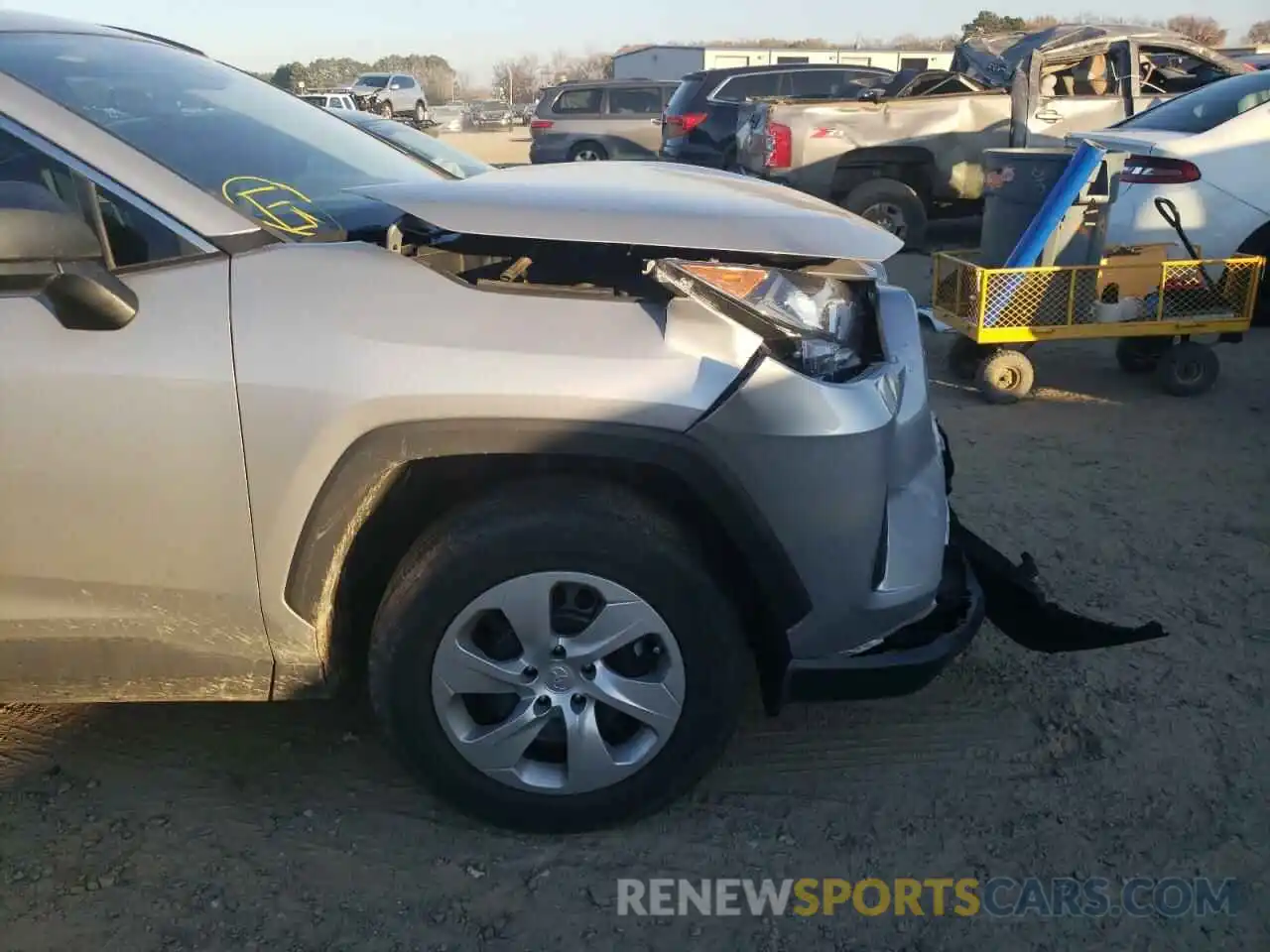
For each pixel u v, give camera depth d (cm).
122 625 241
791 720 302
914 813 267
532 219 235
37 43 282
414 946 228
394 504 248
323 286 231
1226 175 662
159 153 265
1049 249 559
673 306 231
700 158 1380
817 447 231
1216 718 302
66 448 227
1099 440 525
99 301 222
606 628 236
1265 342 709
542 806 250
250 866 248
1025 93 837
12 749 286
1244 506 443
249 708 305
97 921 231
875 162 1031
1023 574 296
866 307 260
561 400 224
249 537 232
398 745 248
